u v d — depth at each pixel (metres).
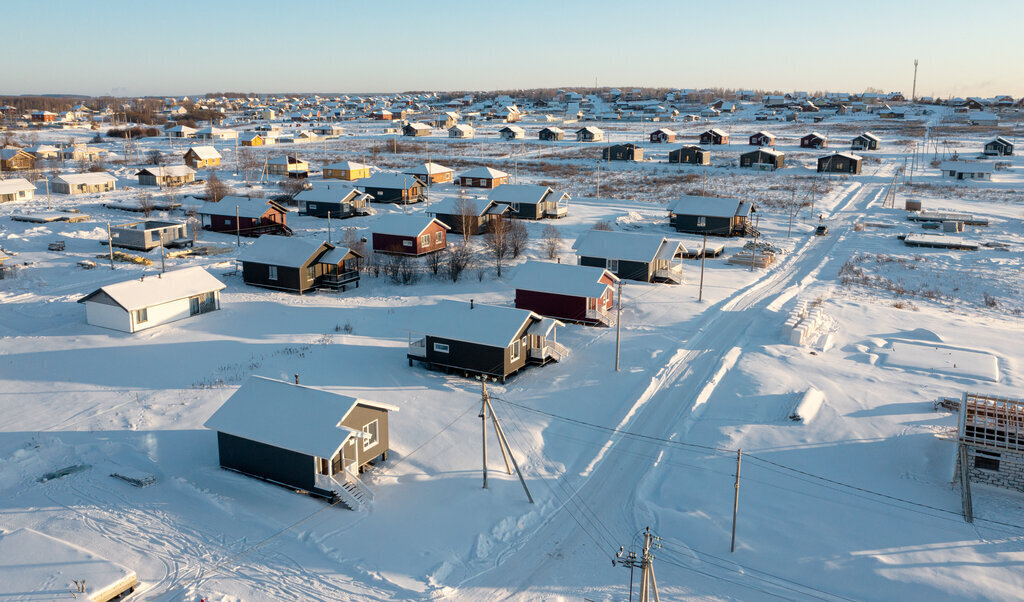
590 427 34.81
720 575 24.55
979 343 45.59
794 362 42.16
